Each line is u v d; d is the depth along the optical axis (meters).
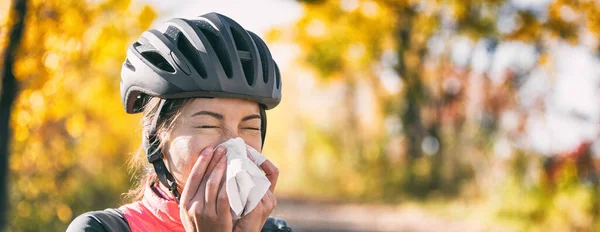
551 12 15.12
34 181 7.94
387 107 28.23
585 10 14.55
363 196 26.20
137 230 2.04
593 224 11.87
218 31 2.06
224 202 1.90
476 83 24.42
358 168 28.33
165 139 2.04
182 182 2.02
